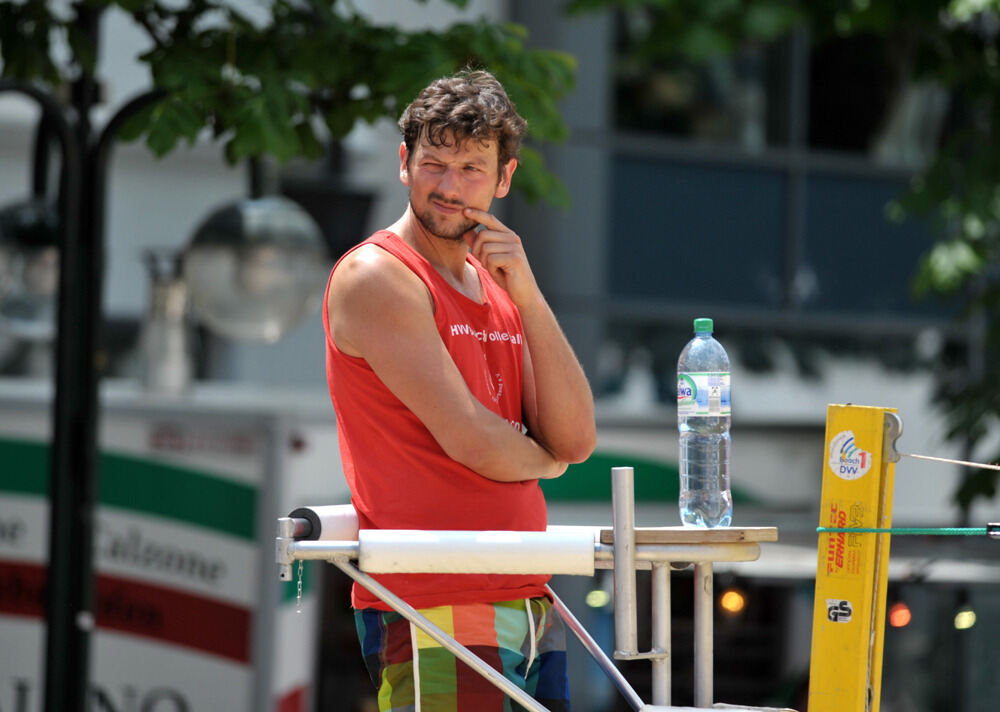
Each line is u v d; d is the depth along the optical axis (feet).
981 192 94.32
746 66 134.92
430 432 35.40
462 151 35.35
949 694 85.20
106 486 77.36
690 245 133.49
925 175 95.96
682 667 83.97
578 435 37.65
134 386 90.74
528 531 34.24
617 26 130.52
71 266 63.67
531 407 39.24
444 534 32.86
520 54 66.08
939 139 139.13
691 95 133.18
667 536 32.81
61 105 63.82
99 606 77.15
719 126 134.31
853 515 34.42
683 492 36.94
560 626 37.96
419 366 34.78
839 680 34.27
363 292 35.27
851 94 137.39
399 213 121.70
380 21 116.67
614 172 130.93
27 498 78.64
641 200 131.95
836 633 34.40
